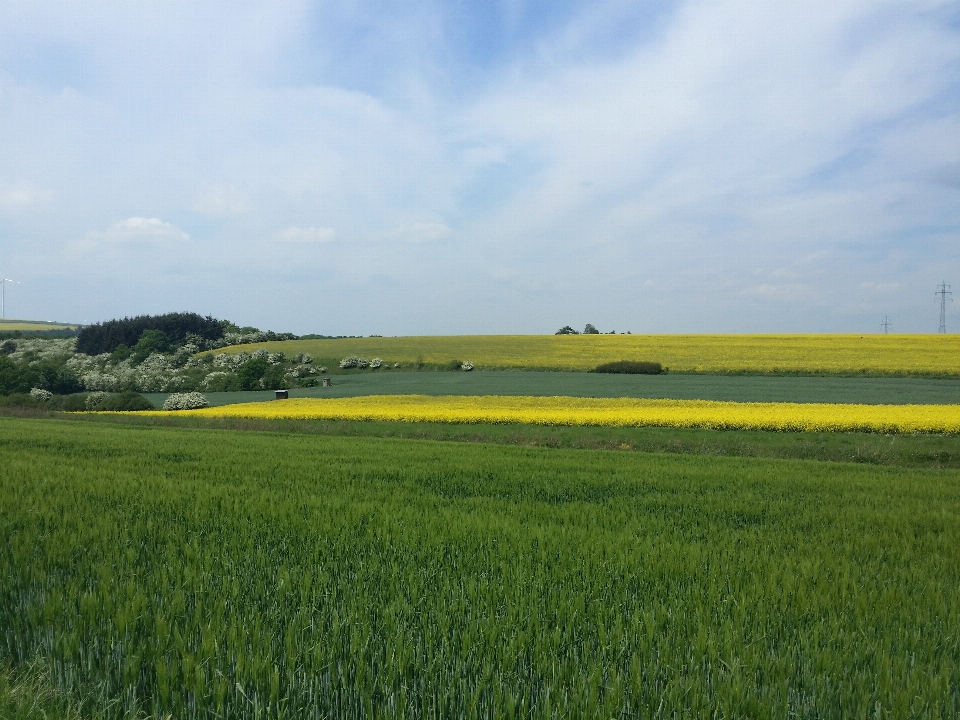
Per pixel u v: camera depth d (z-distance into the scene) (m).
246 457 17.78
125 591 5.57
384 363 75.25
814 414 31.62
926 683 4.20
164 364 82.62
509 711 3.69
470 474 15.05
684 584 6.37
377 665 4.28
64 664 4.25
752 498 12.09
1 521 8.29
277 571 6.43
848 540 8.66
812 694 4.13
